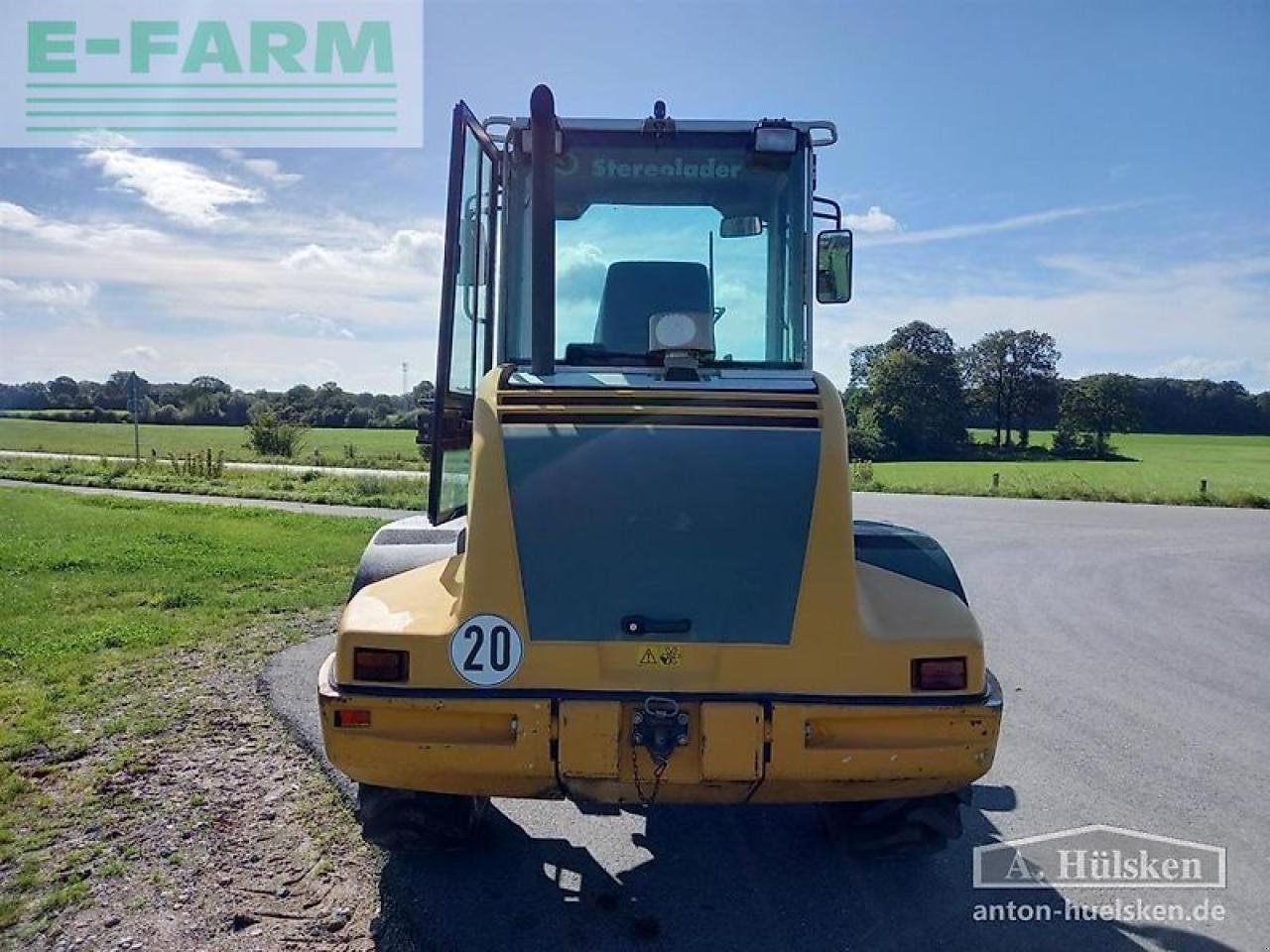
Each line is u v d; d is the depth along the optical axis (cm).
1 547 1305
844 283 476
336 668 336
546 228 412
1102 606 1072
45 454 4475
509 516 337
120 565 1167
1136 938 367
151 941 348
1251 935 370
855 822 381
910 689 329
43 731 560
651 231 473
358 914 370
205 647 769
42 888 384
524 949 352
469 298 423
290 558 1246
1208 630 945
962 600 364
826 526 339
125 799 468
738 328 473
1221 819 478
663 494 340
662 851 437
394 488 2658
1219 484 3647
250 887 388
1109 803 497
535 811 479
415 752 325
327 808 459
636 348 464
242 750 536
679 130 472
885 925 375
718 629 328
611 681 325
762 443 352
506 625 328
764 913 383
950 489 3219
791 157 475
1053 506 2653
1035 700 687
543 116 412
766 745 321
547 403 359
